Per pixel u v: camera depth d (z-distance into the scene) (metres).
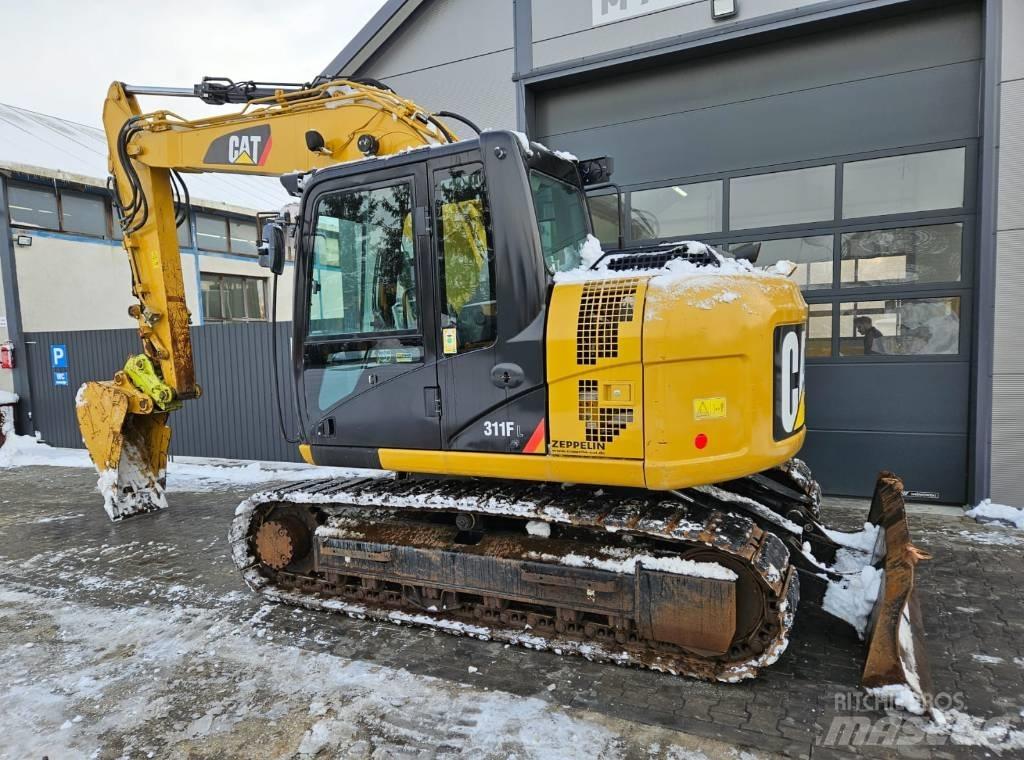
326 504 3.95
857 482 5.70
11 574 4.77
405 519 3.81
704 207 6.16
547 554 3.20
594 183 4.01
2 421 10.57
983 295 5.04
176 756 2.55
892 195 5.45
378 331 3.42
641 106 6.32
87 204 13.02
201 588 4.39
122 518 6.09
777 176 5.84
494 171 3.05
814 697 2.79
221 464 8.66
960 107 5.17
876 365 5.57
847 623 3.38
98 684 3.13
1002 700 2.73
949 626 3.39
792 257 5.84
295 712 2.82
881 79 5.40
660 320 2.71
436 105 7.08
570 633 3.25
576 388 2.90
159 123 4.87
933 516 5.18
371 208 3.44
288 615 3.88
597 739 2.54
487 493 3.46
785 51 5.70
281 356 8.39
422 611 3.64
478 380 3.14
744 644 2.95
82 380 10.46
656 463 2.76
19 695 3.05
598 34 6.20
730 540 2.80
